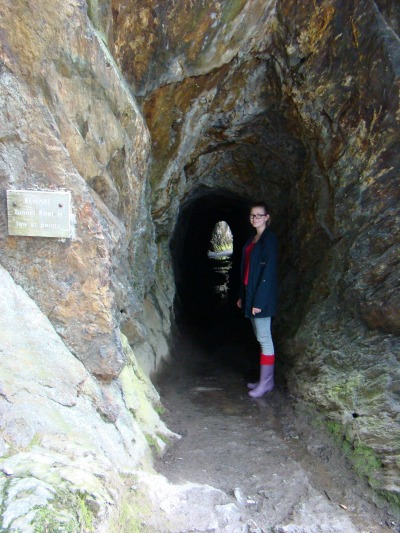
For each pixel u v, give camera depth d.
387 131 3.45
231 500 2.49
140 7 2.97
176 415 3.91
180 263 8.40
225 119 4.47
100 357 2.44
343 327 3.89
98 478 1.77
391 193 3.55
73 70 2.32
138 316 3.76
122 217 3.15
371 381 3.42
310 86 3.87
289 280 5.00
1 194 2.21
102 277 2.39
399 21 3.27
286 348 4.58
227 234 20.83
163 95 3.57
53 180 2.24
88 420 2.20
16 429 1.81
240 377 5.09
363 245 3.74
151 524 2.03
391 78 3.33
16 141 2.18
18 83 2.13
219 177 5.83
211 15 3.22
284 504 2.61
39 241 2.29
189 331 6.81
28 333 2.19
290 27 3.66
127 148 3.00
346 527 2.40
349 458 3.11
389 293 3.47
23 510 1.42
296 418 3.80
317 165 4.27
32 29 2.09
